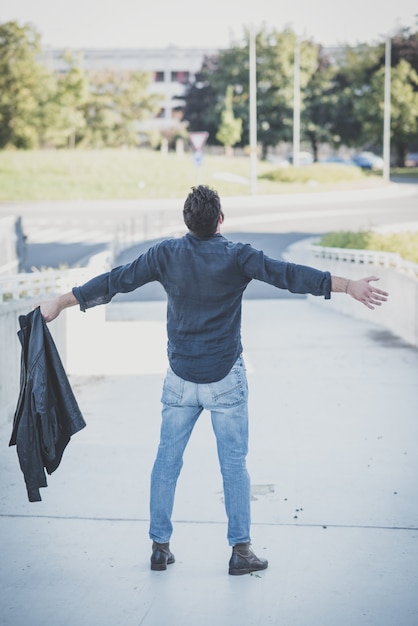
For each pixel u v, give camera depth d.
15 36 56.31
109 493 5.43
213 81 71.94
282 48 67.81
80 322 9.58
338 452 6.29
